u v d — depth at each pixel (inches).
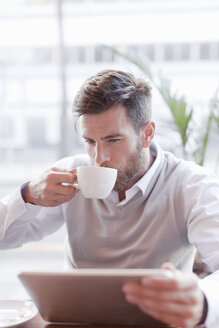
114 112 42.2
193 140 76.0
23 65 124.6
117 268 50.2
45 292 28.9
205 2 108.9
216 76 115.2
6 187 124.0
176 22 112.2
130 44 115.3
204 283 33.8
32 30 117.5
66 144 114.1
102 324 32.9
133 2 112.8
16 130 132.0
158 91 75.7
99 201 50.4
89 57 121.6
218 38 110.7
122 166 44.4
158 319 27.9
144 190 48.0
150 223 48.7
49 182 42.9
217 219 44.0
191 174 49.4
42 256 115.3
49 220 55.8
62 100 113.1
